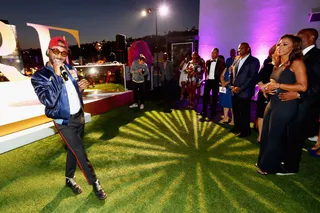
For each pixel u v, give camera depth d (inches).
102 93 215.0
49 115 67.3
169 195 79.1
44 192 81.6
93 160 106.0
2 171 96.3
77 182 88.2
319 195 77.7
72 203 75.4
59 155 111.7
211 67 166.9
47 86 62.7
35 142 127.1
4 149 112.3
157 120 173.5
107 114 193.0
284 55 76.0
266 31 212.4
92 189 83.5
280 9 201.8
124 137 136.4
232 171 95.0
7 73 155.8
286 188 82.0
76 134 72.1
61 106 66.1
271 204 73.5
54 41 61.7
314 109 116.2
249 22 219.3
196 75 201.9
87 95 204.4
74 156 76.5
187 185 85.0
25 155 111.4
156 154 112.3
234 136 136.4
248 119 131.6
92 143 127.0
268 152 85.7
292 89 73.2
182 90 248.4
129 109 211.9
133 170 96.7
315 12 171.3
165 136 137.6
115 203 75.2
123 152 114.9
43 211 71.7
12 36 148.5
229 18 229.8
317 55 82.4
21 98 165.0
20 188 84.0
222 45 239.9
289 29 201.5
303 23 194.1
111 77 223.0
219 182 86.7
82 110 75.1
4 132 116.2
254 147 119.7
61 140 130.9
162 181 88.0
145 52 254.1
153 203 75.0
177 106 223.6
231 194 79.1
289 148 85.4
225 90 153.6
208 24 243.1
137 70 206.7
